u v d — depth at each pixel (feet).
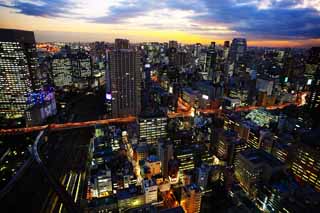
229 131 607.37
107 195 419.54
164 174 499.51
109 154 546.67
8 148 564.30
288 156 526.57
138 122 636.07
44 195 407.44
